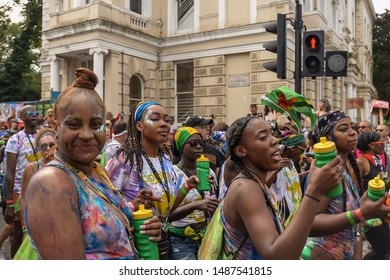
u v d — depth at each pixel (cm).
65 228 168
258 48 1614
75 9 1655
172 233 365
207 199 343
